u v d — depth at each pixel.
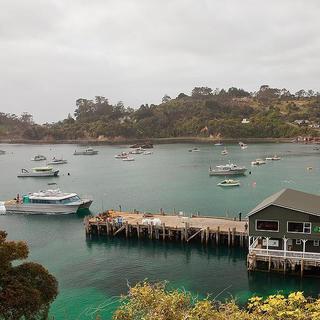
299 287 44.84
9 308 21.89
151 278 49.31
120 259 56.47
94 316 39.38
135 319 18.20
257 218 48.62
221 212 81.62
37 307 22.78
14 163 197.12
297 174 129.38
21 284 22.72
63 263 55.62
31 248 62.72
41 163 193.75
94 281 48.97
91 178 137.62
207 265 52.88
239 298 42.84
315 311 15.38
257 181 117.88
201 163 167.88
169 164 169.12
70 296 44.66
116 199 99.25
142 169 156.62
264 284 46.00
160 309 16.95
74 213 84.69
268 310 15.27
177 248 59.81
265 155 190.75
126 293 44.97
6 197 109.44
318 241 47.62
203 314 16.48
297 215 46.97
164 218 67.75
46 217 82.31
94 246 62.62
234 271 50.44
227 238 58.94
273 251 48.25
